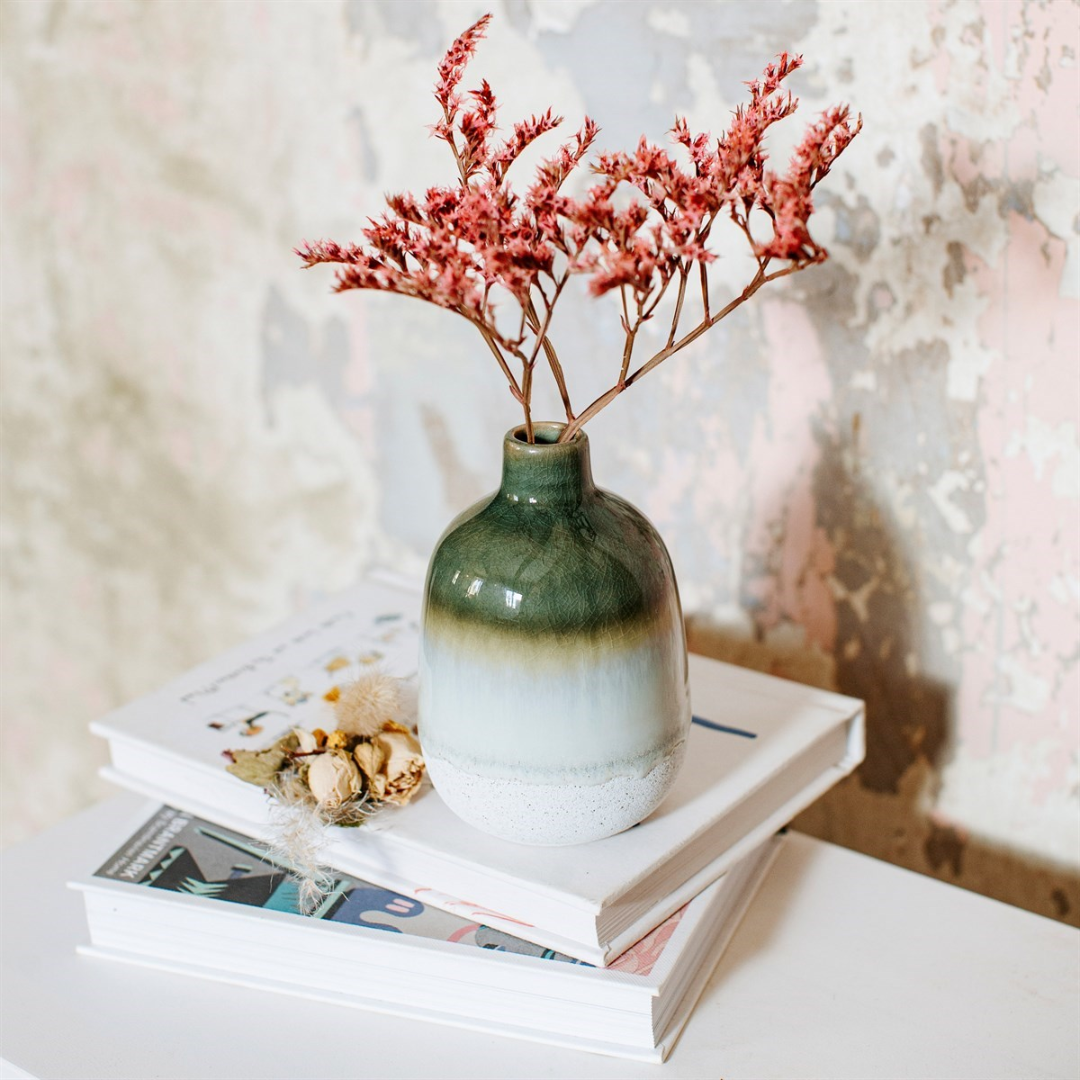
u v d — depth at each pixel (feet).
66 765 3.89
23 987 1.94
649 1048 1.74
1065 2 1.89
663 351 1.61
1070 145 1.95
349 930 1.83
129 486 3.37
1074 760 2.27
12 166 3.13
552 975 1.73
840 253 2.21
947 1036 1.79
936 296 2.15
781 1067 1.74
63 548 3.57
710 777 1.95
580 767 1.69
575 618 1.64
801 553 2.45
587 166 2.40
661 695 1.73
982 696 2.33
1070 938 1.99
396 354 2.82
